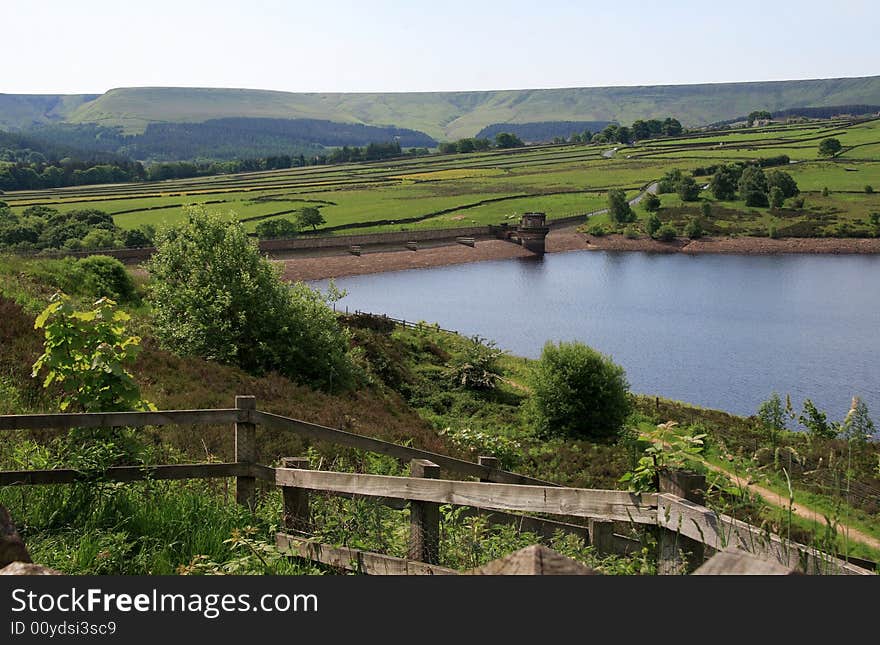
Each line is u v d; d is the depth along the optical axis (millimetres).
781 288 139000
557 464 37094
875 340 99625
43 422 7730
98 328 9234
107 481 7754
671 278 150125
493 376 55062
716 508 5637
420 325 72875
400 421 33656
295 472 7965
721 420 56750
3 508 4320
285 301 36156
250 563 6629
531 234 181625
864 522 16781
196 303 34375
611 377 47312
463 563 7074
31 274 38000
